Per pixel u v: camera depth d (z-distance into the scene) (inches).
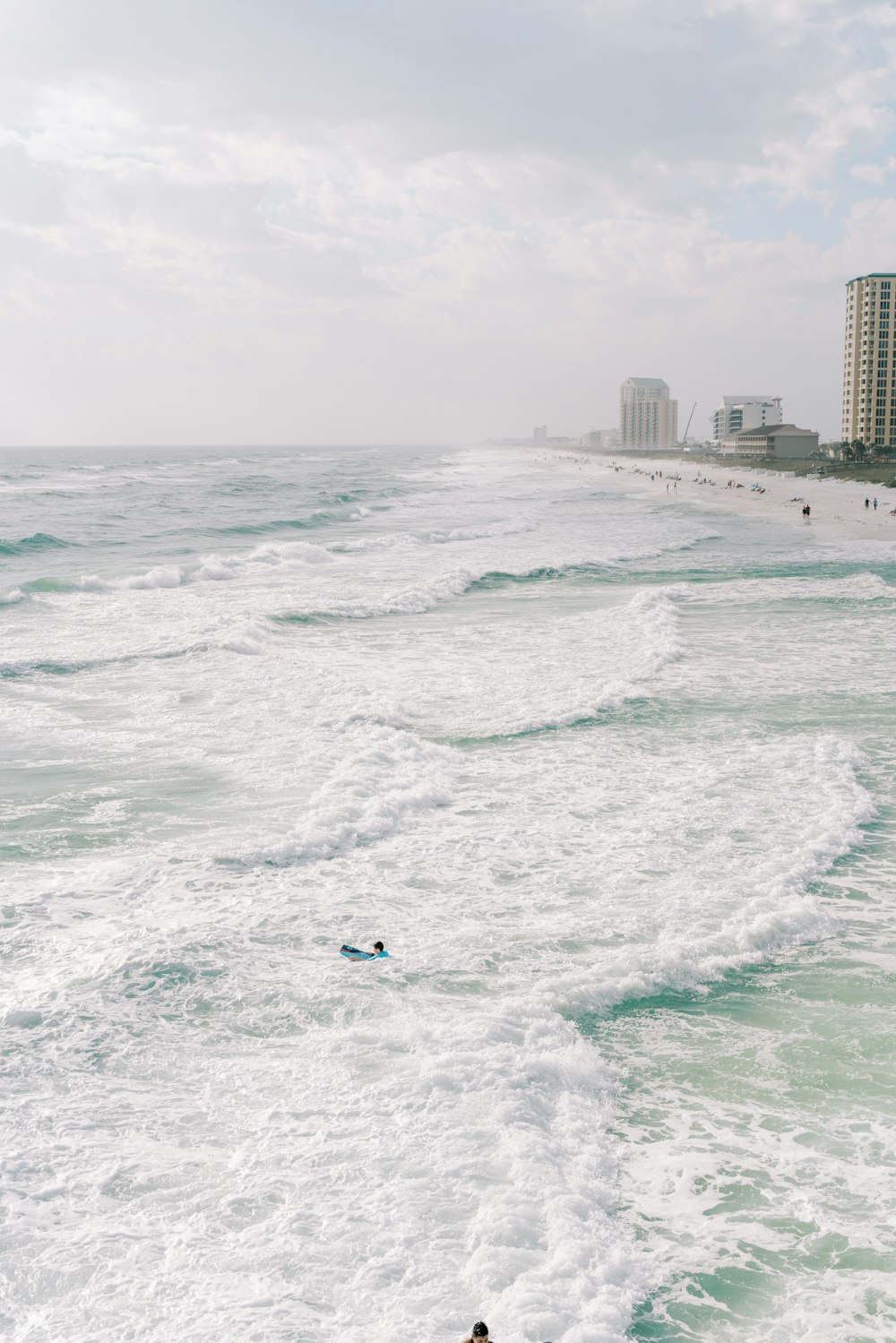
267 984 413.7
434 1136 316.5
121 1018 385.7
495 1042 369.7
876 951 453.4
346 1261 264.8
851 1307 255.9
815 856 549.6
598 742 759.7
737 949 448.5
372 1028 381.4
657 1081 356.2
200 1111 330.0
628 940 454.3
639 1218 288.2
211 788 652.1
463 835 582.2
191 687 901.8
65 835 573.0
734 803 629.0
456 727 795.4
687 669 992.9
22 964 426.6
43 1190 290.4
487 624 1230.3
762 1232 282.7
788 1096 346.3
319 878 522.9
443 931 463.8
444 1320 245.4
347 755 713.0
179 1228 276.8
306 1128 320.8
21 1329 242.4
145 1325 243.9
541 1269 262.4
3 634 1110.4
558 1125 327.0
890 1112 336.8
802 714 831.1
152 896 497.0
